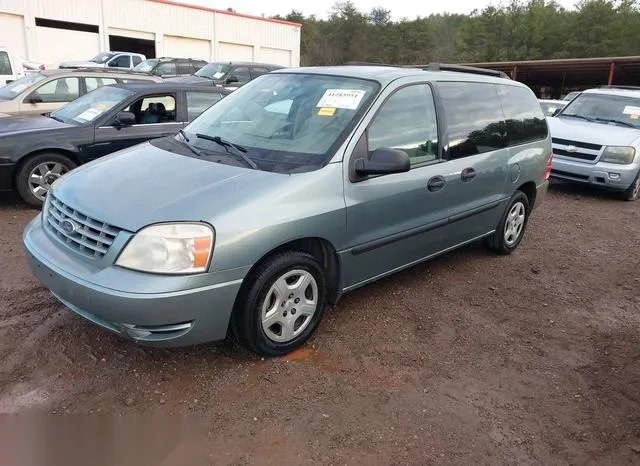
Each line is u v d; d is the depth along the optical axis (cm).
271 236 312
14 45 2620
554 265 565
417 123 418
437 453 274
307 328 360
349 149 361
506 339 397
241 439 276
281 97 419
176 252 286
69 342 349
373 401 312
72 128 661
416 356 363
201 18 3225
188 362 336
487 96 502
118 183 332
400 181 393
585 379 352
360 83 403
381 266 403
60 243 320
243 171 339
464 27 6062
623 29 5038
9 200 685
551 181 1056
